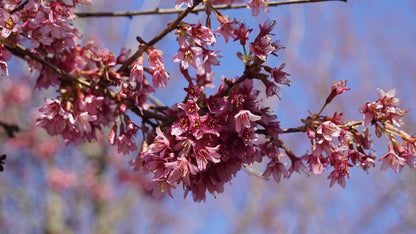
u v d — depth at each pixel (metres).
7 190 2.01
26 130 1.88
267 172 0.75
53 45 0.78
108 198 2.08
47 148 1.94
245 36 0.71
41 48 0.78
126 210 2.27
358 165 0.72
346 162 0.72
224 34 0.72
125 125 0.76
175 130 0.71
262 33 0.72
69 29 0.75
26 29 0.73
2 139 1.87
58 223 1.98
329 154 0.71
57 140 1.98
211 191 0.73
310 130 0.72
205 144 0.71
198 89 0.72
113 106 0.79
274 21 0.72
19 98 1.81
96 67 0.79
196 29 0.71
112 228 2.19
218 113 0.71
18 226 2.11
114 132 0.75
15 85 1.82
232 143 0.72
